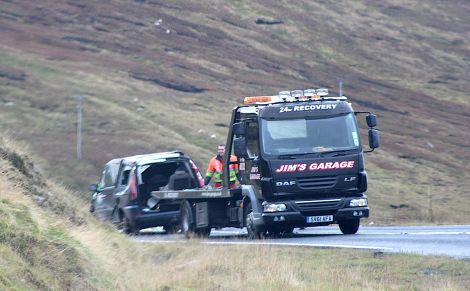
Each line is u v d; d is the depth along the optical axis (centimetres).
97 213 7800
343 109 5972
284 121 5897
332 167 5838
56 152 15212
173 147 16238
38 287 2695
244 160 6103
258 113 5922
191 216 6569
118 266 3769
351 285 3469
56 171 14088
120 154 15600
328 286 3488
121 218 7331
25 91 19188
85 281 3025
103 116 17888
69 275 2981
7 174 4097
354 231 6278
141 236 6975
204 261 4253
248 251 4619
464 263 3750
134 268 4003
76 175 14125
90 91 19838
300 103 5956
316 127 5906
